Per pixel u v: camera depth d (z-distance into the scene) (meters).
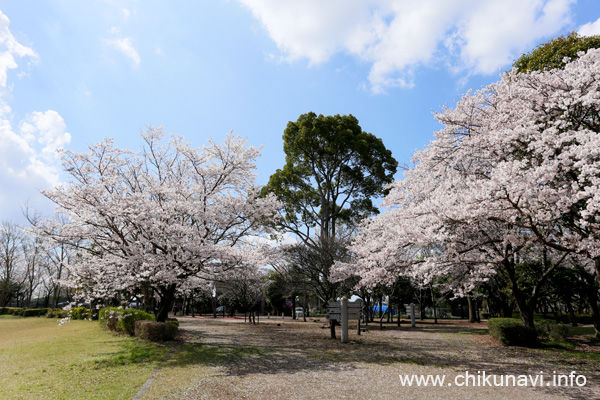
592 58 7.30
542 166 5.86
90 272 11.53
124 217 9.54
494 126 8.31
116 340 10.70
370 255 9.76
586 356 8.15
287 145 21.69
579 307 22.22
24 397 5.00
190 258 9.86
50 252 23.31
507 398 5.02
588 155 5.46
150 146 13.34
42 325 20.05
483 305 30.97
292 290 19.25
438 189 8.61
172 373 6.42
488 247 10.34
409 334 14.32
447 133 9.45
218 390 5.34
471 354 8.76
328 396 5.10
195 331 14.91
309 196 21.41
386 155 21.62
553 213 6.21
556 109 7.64
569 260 11.05
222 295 27.42
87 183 9.47
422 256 10.77
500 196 6.05
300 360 7.95
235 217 11.64
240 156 12.43
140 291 14.81
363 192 21.94
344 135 19.95
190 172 13.23
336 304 12.29
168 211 9.84
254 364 7.41
